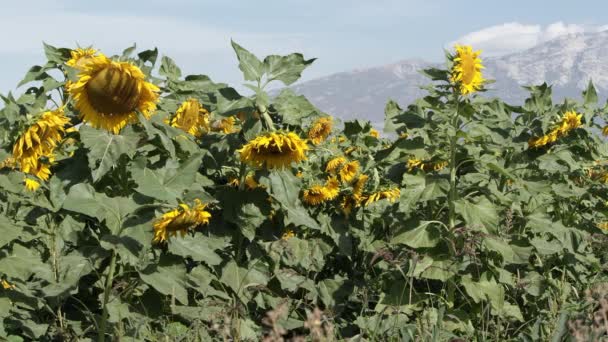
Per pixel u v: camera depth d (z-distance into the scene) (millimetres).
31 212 5582
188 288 5738
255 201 6137
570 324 4172
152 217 4637
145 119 4805
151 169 4957
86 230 5586
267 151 5703
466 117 5852
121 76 4781
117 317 4781
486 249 6211
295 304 6453
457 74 5734
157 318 5172
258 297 6055
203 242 4988
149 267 4848
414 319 5906
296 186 5848
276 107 5895
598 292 4652
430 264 5746
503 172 6016
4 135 5027
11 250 4812
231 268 6008
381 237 7691
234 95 5973
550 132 7102
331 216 7340
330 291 6703
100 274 5230
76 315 5410
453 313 5652
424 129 6203
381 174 8031
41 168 5332
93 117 4879
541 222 6688
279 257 6395
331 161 7484
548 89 7531
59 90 6348
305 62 6000
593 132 7578
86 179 5027
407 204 5793
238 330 4637
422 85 5953
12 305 5055
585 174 8078
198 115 6504
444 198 6297
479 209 5785
